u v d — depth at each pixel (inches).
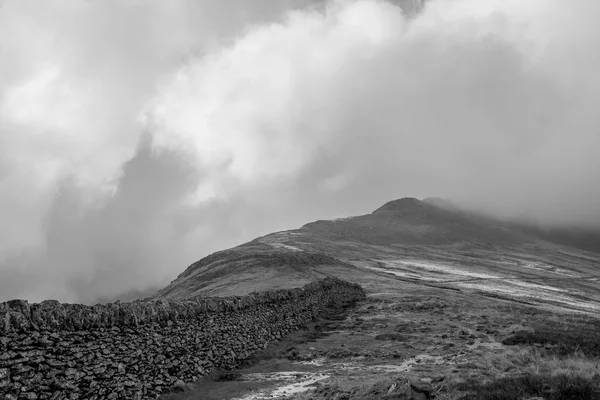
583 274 7810.0
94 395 620.4
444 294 2578.7
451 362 916.0
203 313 924.6
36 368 541.0
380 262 6225.4
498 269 7071.9
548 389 569.6
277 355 1104.2
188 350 850.1
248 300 1135.0
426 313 1716.3
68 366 584.7
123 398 673.0
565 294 4766.2
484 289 4168.3
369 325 1483.8
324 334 1355.8
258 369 976.9
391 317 1640.0
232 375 917.8
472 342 1135.0
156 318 773.9
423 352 1071.0
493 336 1202.6
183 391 790.5
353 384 745.0
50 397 553.9
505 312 1745.8
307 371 943.0
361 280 3437.5
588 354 904.9
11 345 511.5
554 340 1036.5
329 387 735.7
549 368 738.8
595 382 592.1
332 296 1895.9
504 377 660.1
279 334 1272.1
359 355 1072.8
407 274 5024.6
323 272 3804.1
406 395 611.5
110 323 667.4
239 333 1049.5
